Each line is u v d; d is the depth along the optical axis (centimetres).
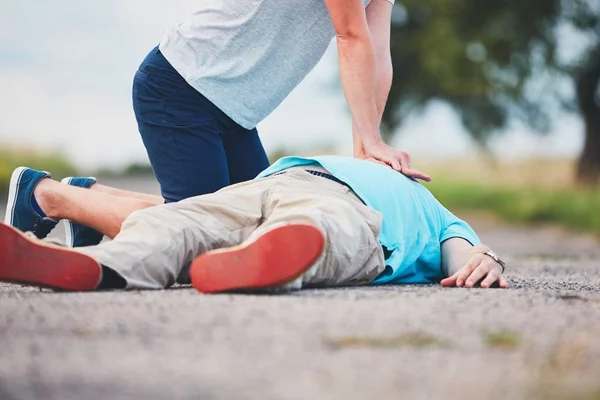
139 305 287
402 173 401
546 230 1383
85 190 414
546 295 339
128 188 1883
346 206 347
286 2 417
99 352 221
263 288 312
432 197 404
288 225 302
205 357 216
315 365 210
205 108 429
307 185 360
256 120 439
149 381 194
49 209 412
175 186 430
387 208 371
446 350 228
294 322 259
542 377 203
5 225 312
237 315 269
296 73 434
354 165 380
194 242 340
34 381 195
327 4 406
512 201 1661
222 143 439
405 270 381
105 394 185
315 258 300
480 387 193
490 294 338
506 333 249
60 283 319
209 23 421
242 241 348
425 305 295
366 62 411
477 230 1366
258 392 186
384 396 184
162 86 428
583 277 480
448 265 391
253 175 457
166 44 432
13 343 231
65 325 254
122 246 329
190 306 285
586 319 273
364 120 415
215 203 348
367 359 216
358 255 347
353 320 263
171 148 428
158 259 332
